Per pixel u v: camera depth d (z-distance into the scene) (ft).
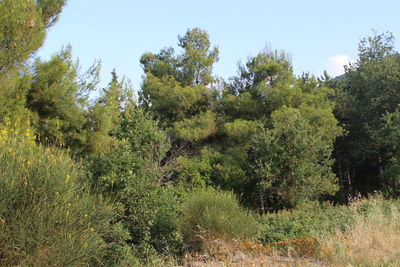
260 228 35.78
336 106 102.68
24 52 29.25
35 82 33.68
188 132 72.38
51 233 19.35
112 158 30.96
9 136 23.20
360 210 43.45
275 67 78.69
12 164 19.70
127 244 28.63
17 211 18.85
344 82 121.08
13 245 18.31
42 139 34.01
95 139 36.63
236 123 72.13
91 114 36.76
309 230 36.04
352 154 95.76
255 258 24.94
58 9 35.50
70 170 23.76
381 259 23.22
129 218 30.27
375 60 107.86
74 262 19.86
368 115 94.99
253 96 79.30
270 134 67.36
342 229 34.81
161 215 31.89
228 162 69.51
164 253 29.84
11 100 29.81
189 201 33.17
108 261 25.27
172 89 78.18
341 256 24.35
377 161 98.58
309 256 25.57
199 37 89.04
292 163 65.21
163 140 36.14
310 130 69.00
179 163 62.59
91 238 21.79
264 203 69.15
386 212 40.14
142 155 34.19
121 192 29.81
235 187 68.13
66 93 34.78
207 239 29.32
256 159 68.18
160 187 32.94
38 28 30.40
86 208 22.52
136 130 34.78
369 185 98.07
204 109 82.69
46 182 20.10
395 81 91.04
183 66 86.48
